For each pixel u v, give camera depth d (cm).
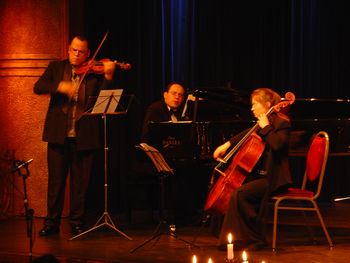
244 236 535
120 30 841
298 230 650
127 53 843
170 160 654
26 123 742
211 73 852
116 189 845
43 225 683
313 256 523
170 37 850
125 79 843
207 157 654
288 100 564
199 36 850
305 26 852
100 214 802
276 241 587
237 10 849
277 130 539
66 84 620
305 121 700
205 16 850
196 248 560
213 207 545
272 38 850
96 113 572
